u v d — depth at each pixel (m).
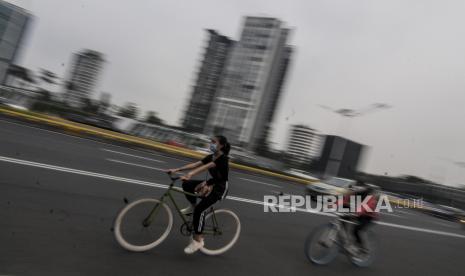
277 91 70.38
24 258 4.24
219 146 5.22
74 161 11.58
